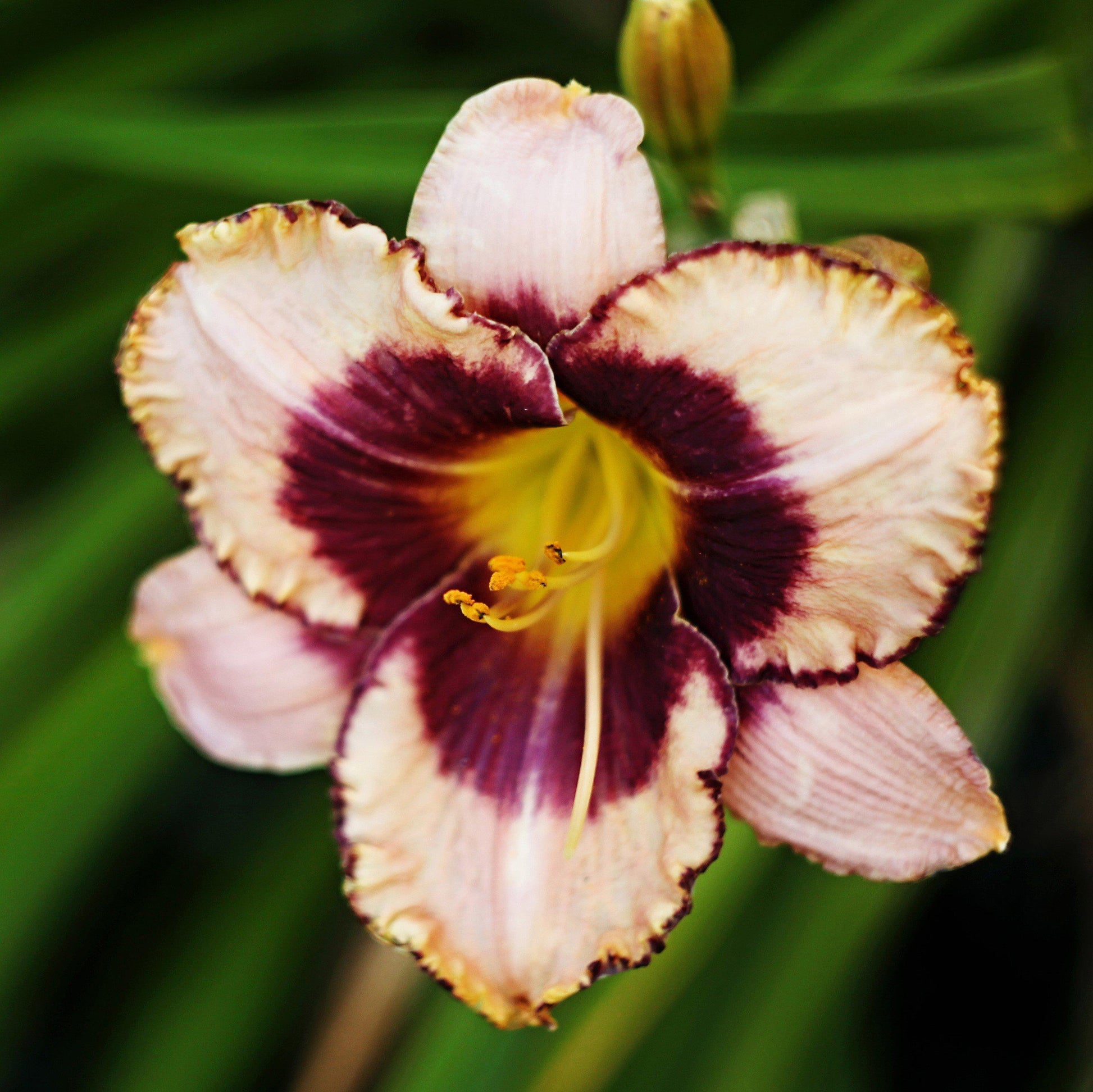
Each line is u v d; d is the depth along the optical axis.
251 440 0.62
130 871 0.77
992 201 0.68
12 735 0.70
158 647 0.65
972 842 0.61
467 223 0.60
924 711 0.61
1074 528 0.70
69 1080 0.77
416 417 0.62
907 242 0.72
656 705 0.62
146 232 0.75
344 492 0.63
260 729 0.65
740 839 0.67
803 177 0.69
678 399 0.60
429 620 0.64
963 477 0.59
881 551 0.60
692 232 0.67
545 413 0.61
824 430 0.59
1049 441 0.71
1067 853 0.74
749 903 0.68
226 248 0.61
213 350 0.62
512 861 0.63
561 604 0.64
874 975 0.71
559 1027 0.67
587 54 0.76
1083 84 0.67
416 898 0.63
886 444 0.59
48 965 0.74
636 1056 0.68
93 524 0.72
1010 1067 0.74
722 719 0.61
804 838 0.62
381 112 0.69
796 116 0.68
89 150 0.71
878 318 0.59
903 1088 0.74
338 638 0.64
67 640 0.71
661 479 0.62
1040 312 0.75
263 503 0.63
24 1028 0.73
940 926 0.75
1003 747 0.69
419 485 0.63
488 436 0.62
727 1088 0.67
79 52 0.74
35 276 0.76
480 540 0.65
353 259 0.60
